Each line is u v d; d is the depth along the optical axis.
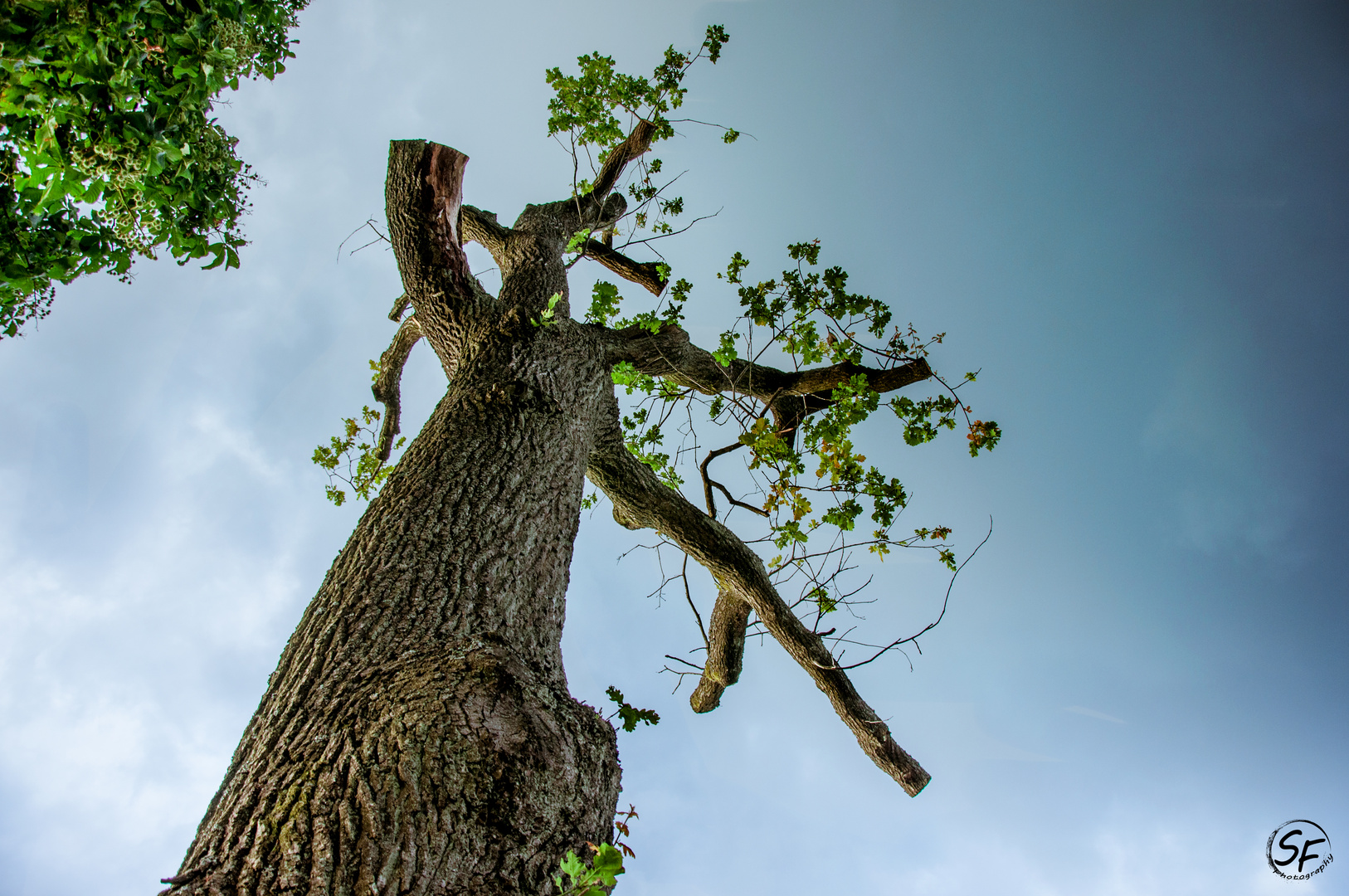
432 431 3.01
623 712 2.99
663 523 4.54
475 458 2.81
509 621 2.31
